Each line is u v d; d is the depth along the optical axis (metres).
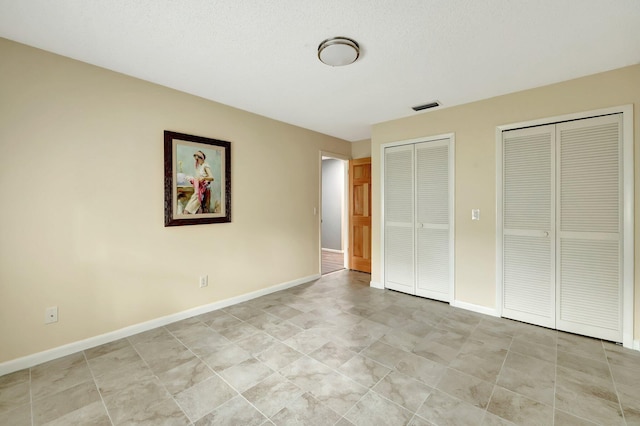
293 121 3.84
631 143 2.29
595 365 2.06
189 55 2.15
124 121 2.46
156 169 2.67
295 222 4.07
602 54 2.13
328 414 1.59
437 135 3.34
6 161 1.95
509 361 2.12
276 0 1.56
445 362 2.11
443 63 2.26
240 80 2.58
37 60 2.06
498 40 1.95
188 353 2.23
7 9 1.62
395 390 1.79
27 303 2.05
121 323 2.48
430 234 3.45
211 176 3.05
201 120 2.98
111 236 2.42
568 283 2.59
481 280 3.05
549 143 2.65
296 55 2.15
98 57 2.19
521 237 2.82
